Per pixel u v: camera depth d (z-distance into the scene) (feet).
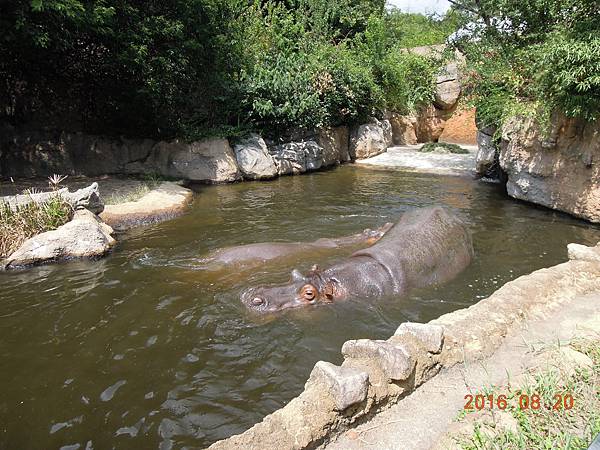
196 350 15.78
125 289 20.77
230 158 48.26
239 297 19.39
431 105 85.56
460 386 11.91
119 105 45.80
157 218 32.94
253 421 12.34
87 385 13.96
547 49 33.53
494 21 47.06
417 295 19.77
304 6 81.56
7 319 18.13
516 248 26.63
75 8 33.17
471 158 60.90
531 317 15.06
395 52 78.59
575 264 18.58
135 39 41.50
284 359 15.17
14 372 14.65
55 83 45.98
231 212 35.12
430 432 10.34
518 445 9.45
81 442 11.71
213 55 49.39
